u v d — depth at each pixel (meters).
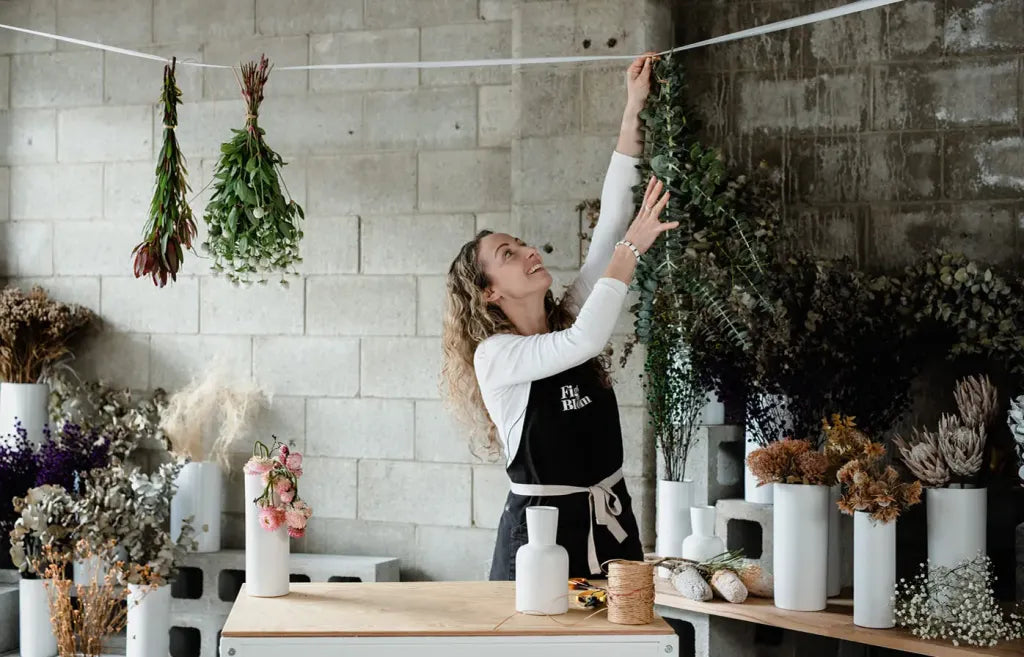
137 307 5.04
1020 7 3.97
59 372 5.11
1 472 4.54
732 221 3.83
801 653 3.63
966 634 2.96
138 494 4.45
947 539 3.16
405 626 2.29
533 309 3.09
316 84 4.82
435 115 4.68
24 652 4.43
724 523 3.71
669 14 4.34
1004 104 3.99
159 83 5.02
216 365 4.92
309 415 4.82
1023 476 3.28
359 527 4.75
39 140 5.18
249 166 4.00
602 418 2.99
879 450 3.15
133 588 4.26
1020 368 3.61
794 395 3.65
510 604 2.49
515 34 4.35
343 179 4.79
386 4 4.74
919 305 3.78
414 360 4.68
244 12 4.91
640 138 3.47
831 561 3.36
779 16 4.25
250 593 2.58
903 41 4.10
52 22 5.16
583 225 4.26
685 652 3.93
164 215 3.88
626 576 2.30
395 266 4.72
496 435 3.23
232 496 4.86
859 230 4.14
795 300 3.88
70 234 5.14
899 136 4.10
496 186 4.60
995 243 3.99
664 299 3.70
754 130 4.26
